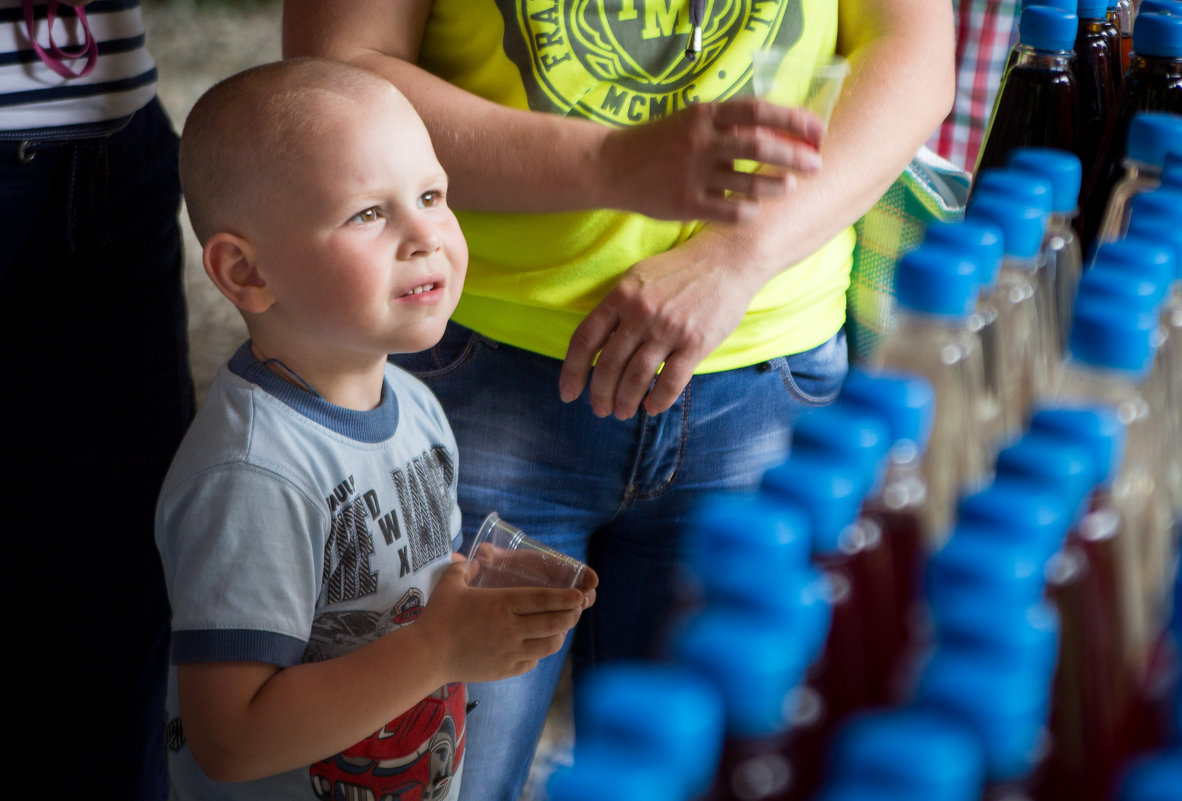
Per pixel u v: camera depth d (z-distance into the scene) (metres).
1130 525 0.60
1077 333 0.63
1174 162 0.91
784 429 1.39
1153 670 0.57
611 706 0.42
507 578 1.13
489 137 1.19
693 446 1.33
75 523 1.55
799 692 0.50
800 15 1.29
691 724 0.41
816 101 1.15
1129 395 0.63
